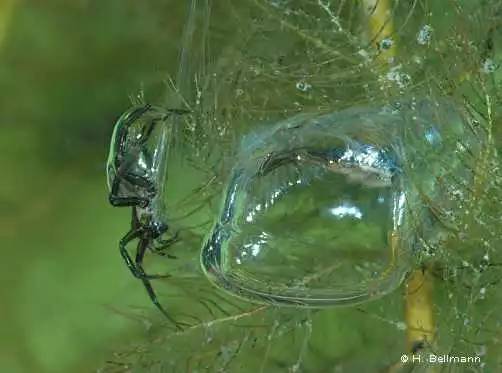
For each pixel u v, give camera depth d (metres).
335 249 0.13
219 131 0.14
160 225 0.14
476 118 0.14
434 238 0.14
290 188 0.13
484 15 0.14
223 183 0.14
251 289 0.13
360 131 0.13
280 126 0.14
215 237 0.13
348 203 0.13
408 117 0.13
